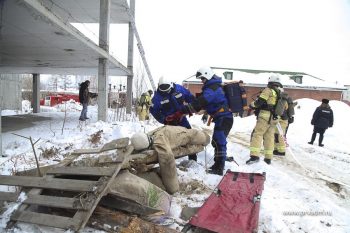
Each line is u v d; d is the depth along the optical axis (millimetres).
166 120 6461
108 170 3988
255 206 4156
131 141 4609
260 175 5164
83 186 3900
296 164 8125
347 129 16703
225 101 6277
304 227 4133
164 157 4633
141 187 3986
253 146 7281
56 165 4582
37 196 3953
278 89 7363
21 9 7438
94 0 15750
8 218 3777
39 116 16859
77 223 3555
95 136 8172
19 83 23375
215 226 3691
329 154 10258
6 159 6336
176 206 4484
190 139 5719
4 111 20656
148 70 19516
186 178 5496
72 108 25531
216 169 6180
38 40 10602
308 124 17703
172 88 6414
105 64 13273
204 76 6254
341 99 46750
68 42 10719
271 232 3928
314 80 47688
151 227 3598
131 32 19828
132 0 19609
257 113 7449
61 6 16547
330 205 4844
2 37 10219
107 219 3738
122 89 20156
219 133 6207
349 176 7336
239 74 46719
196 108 6109
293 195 5262
